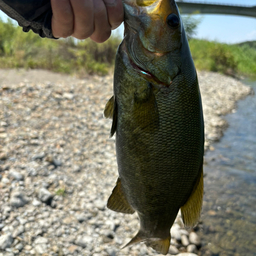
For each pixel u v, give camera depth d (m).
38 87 1.51
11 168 0.81
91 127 1.21
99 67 2.16
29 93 1.39
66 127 1.15
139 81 0.30
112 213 0.72
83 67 2.09
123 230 0.68
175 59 0.30
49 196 0.72
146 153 0.31
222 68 3.85
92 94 1.62
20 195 0.70
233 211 0.82
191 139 0.31
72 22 0.26
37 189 0.75
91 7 0.26
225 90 2.64
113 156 1.02
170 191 0.32
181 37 0.30
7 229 0.61
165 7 0.29
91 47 2.45
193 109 0.31
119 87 0.32
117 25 0.30
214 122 1.66
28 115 1.18
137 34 0.29
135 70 0.30
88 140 1.10
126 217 0.72
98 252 0.60
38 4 0.26
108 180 0.87
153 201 0.33
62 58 2.17
